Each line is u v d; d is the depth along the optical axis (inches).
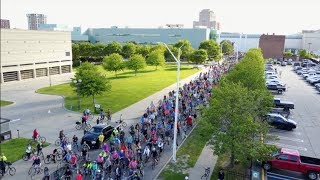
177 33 6796.3
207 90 2039.9
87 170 877.8
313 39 6614.2
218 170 928.9
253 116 972.6
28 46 2878.9
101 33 7313.0
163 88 2324.1
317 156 1086.4
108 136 1192.2
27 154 983.0
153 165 941.8
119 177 859.4
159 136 1140.5
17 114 1556.3
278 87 2240.4
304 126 1444.4
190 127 1332.4
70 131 1289.4
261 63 2166.6
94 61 4704.7
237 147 821.9
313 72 3257.9
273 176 925.8
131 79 2817.4
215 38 7263.8
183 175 895.7
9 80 2704.2
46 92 2160.4
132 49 4724.4
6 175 877.8
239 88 987.9
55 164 956.6
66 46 3432.6
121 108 1680.6
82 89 1646.2
